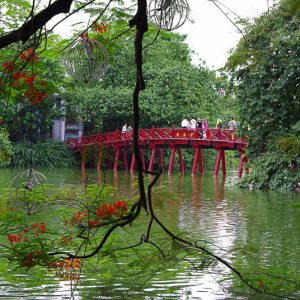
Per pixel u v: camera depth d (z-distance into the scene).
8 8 6.93
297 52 23.62
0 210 7.33
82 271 9.16
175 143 39.69
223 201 22.59
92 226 6.27
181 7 5.70
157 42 45.56
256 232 14.93
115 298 8.44
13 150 40.00
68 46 6.49
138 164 5.63
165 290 8.80
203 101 46.19
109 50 6.88
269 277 8.89
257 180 28.30
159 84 44.84
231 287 8.75
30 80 6.09
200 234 14.55
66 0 5.55
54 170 39.66
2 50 6.58
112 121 46.84
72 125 48.34
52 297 8.49
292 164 27.38
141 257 7.69
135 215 5.84
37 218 8.07
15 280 9.14
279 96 25.14
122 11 6.43
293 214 18.61
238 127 28.33
